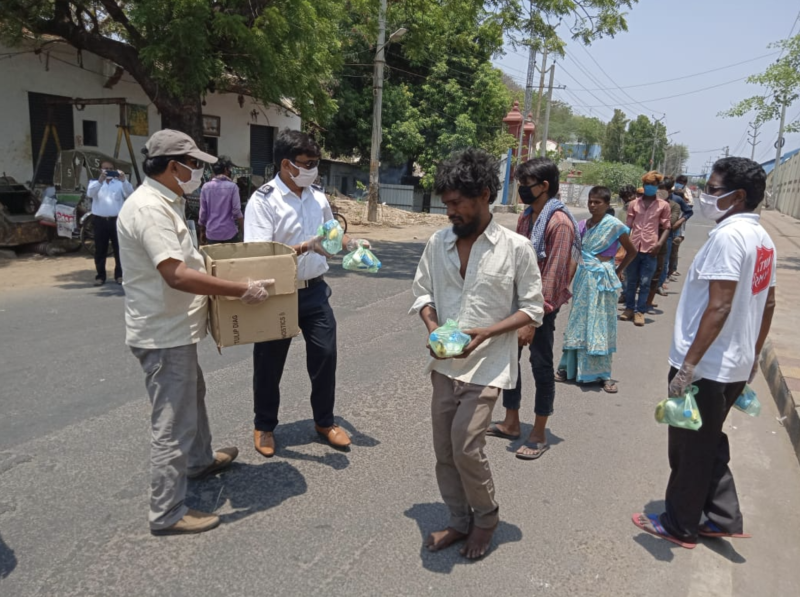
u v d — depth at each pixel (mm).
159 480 2918
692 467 2914
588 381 5242
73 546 2883
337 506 3277
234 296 2916
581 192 43469
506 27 13570
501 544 2992
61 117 13617
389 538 3008
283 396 4785
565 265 3797
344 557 2852
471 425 2645
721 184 2721
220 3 10289
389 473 3639
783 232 21938
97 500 3273
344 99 23547
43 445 3881
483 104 26031
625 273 7715
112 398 4664
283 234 3635
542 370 3875
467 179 2525
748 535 3158
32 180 13117
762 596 2701
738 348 2723
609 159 71438
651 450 4078
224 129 17656
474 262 2691
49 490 3357
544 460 3896
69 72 13586
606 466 3836
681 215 9820
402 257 12656
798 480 3775
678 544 3041
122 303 7848
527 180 3934
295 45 10773
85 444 3904
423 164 26047
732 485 3039
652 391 5234
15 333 6395
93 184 8797
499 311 2711
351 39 22266
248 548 2902
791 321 7203
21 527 3018
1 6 9875
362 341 6359
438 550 2920
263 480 3529
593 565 2855
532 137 29156
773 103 12812
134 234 2736
